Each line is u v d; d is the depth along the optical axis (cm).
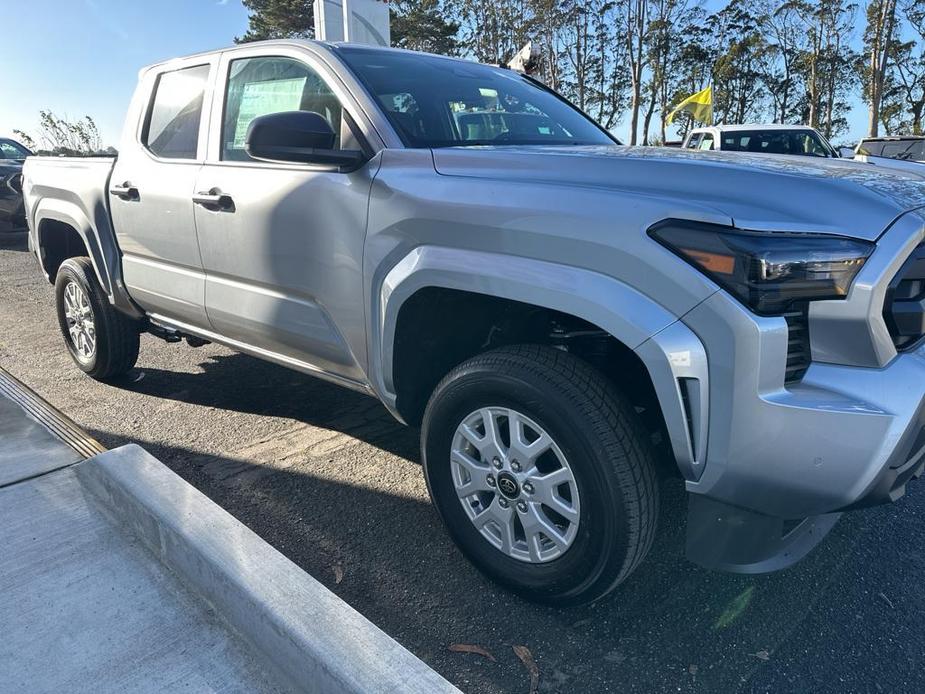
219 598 211
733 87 5019
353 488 319
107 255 400
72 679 186
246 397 434
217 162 326
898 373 187
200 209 326
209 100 341
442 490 252
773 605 239
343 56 299
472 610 237
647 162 217
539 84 392
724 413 185
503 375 220
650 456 211
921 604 239
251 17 4697
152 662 193
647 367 191
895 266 185
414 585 250
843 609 237
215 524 230
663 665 212
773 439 183
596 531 208
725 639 223
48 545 244
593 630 227
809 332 189
